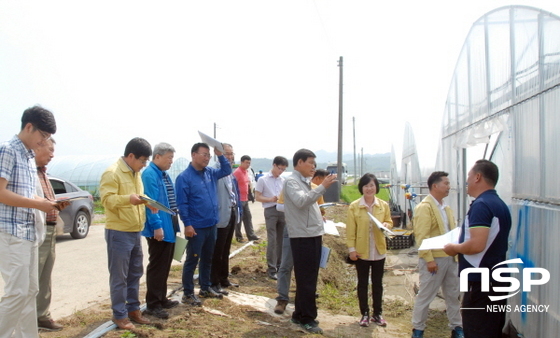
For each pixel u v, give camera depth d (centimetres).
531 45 478
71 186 1148
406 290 776
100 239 1141
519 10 509
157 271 496
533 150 472
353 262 577
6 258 345
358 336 524
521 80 505
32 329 380
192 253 541
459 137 780
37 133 359
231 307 552
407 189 1305
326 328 543
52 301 583
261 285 694
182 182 533
